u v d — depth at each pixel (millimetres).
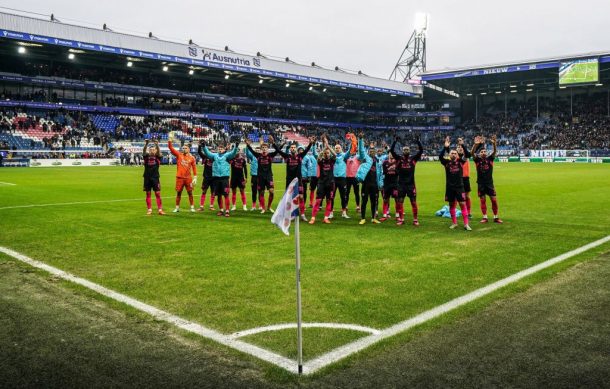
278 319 4867
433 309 5109
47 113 50281
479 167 11297
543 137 65938
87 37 45219
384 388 3459
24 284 6098
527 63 59906
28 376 3666
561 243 8703
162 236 9578
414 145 73375
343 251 8109
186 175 13469
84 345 4227
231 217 12445
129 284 6109
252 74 59188
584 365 3785
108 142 50281
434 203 15500
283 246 8562
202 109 61250
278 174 34094
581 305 5172
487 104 77000
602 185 22453
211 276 6508
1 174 31188
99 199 16688
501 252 7980
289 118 68062
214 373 3717
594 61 56750
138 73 57188
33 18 42156
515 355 3969
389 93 71500
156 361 3918
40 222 11406
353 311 5082
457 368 3752
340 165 12016
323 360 3918
